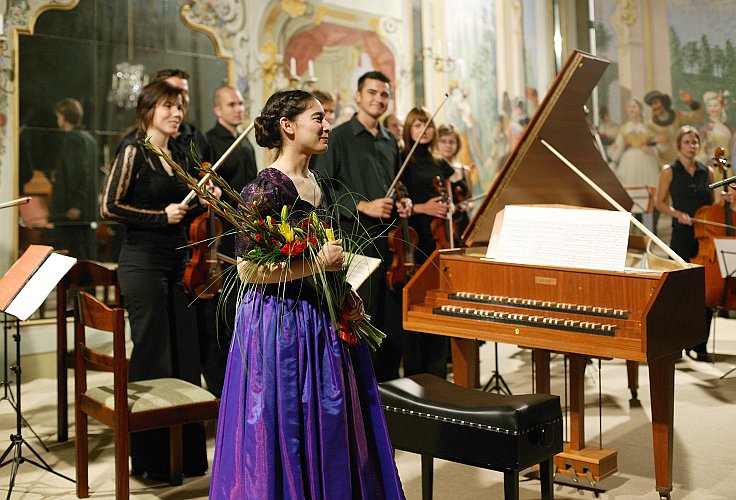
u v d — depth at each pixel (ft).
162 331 12.45
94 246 21.98
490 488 11.90
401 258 15.96
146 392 11.17
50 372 20.68
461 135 32.17
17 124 20.54
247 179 16.79
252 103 25.12
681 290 10.81
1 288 11.70
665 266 12.84
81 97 21.63
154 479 12.53
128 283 12.39
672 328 10.61
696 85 34.73
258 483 7.81
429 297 12.84
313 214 8.34
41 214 21.02
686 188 23.09
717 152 16.33
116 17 22.15
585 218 11.80
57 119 21.24
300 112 8.44
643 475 12.37
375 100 15.96
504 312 11.94
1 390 18.63
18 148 20.59
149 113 12.57
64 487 12.19
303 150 8.57
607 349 10.43
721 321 27.99
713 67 34.27
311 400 7.99
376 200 15.28
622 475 12.39
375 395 8.68
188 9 23.52
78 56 21.53
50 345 20.74
